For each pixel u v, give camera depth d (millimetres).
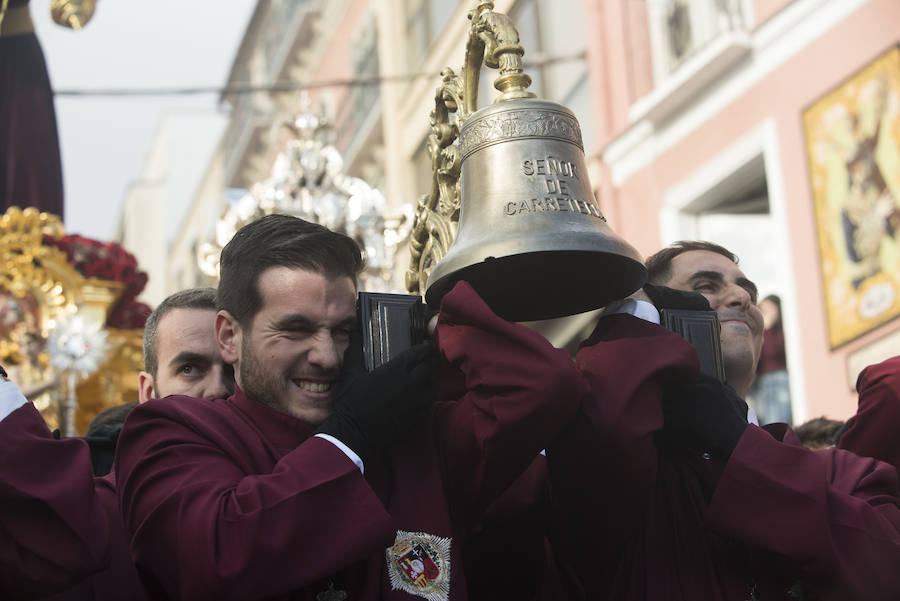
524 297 3512
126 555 3588
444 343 3275
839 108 11930
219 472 3240
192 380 4312
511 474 3254
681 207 14211
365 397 3217
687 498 3549
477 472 3324
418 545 3262
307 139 8523
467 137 3404
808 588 3467
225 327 3492
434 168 3736
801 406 12148
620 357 3330
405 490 3342
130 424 3422
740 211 14070
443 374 3672
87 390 9680
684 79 13828
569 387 3143
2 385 3334
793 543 3262
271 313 3357
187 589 3057
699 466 3580
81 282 9820
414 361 3291
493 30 3498
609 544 3381
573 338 6348
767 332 12805
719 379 3580
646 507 3449
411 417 3266
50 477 3199
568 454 3299
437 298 3436
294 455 3160
